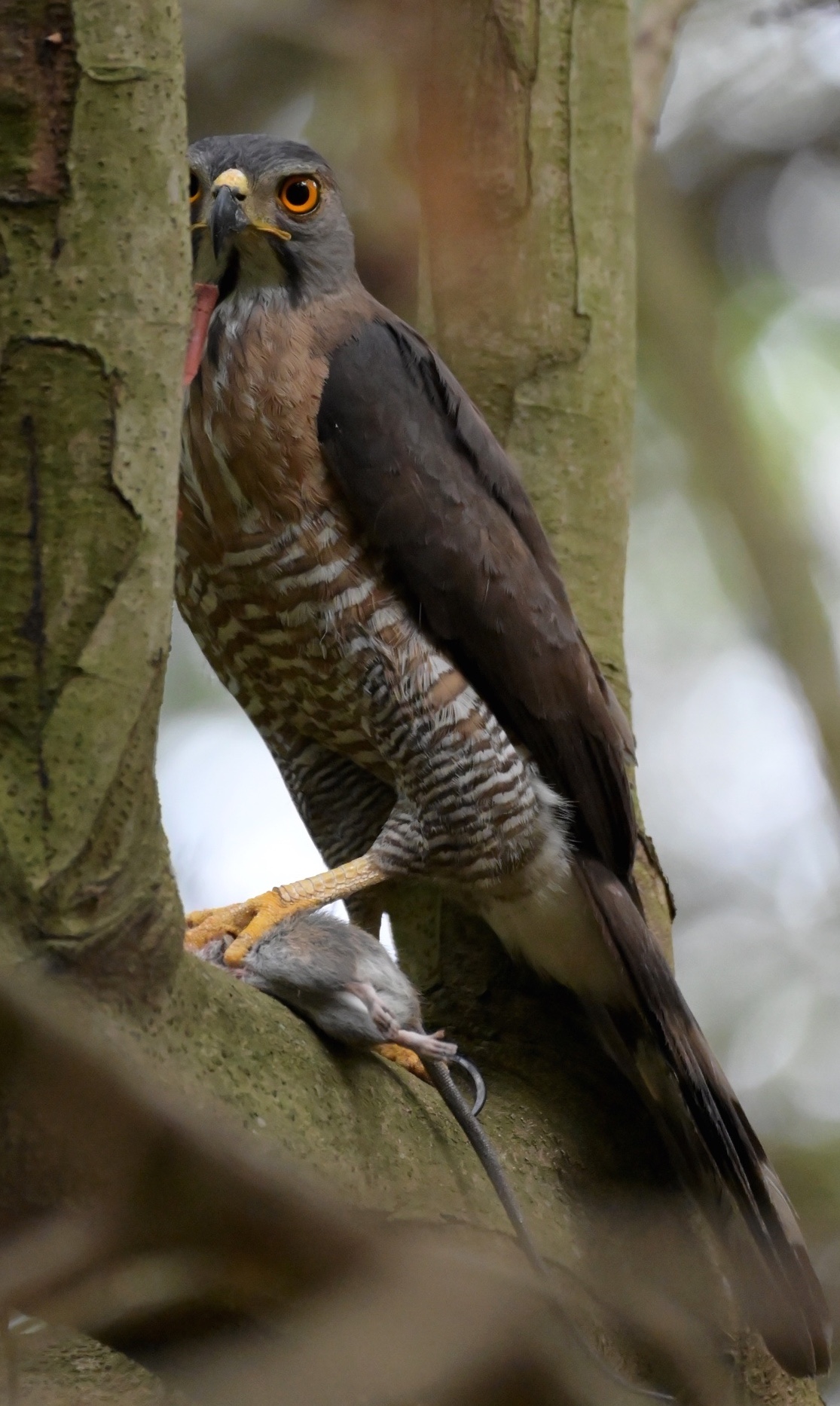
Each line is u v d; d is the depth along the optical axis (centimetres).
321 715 739
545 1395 514
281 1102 490
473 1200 543
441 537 698
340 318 728
